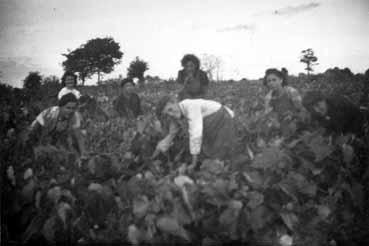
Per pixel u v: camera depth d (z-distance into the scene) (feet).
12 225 9.24
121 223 8.11
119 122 12.82
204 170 8.69
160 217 7.49
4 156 11.26
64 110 12.73
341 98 11.34
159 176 8.83
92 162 8.47
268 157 8.25
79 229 8.29
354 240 8.94
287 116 11.09
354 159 9.82
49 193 8.28
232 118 11.39
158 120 10.98
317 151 8.52
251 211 7.84
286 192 7.95
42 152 10.06
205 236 8.02
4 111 13.05
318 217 8.70
